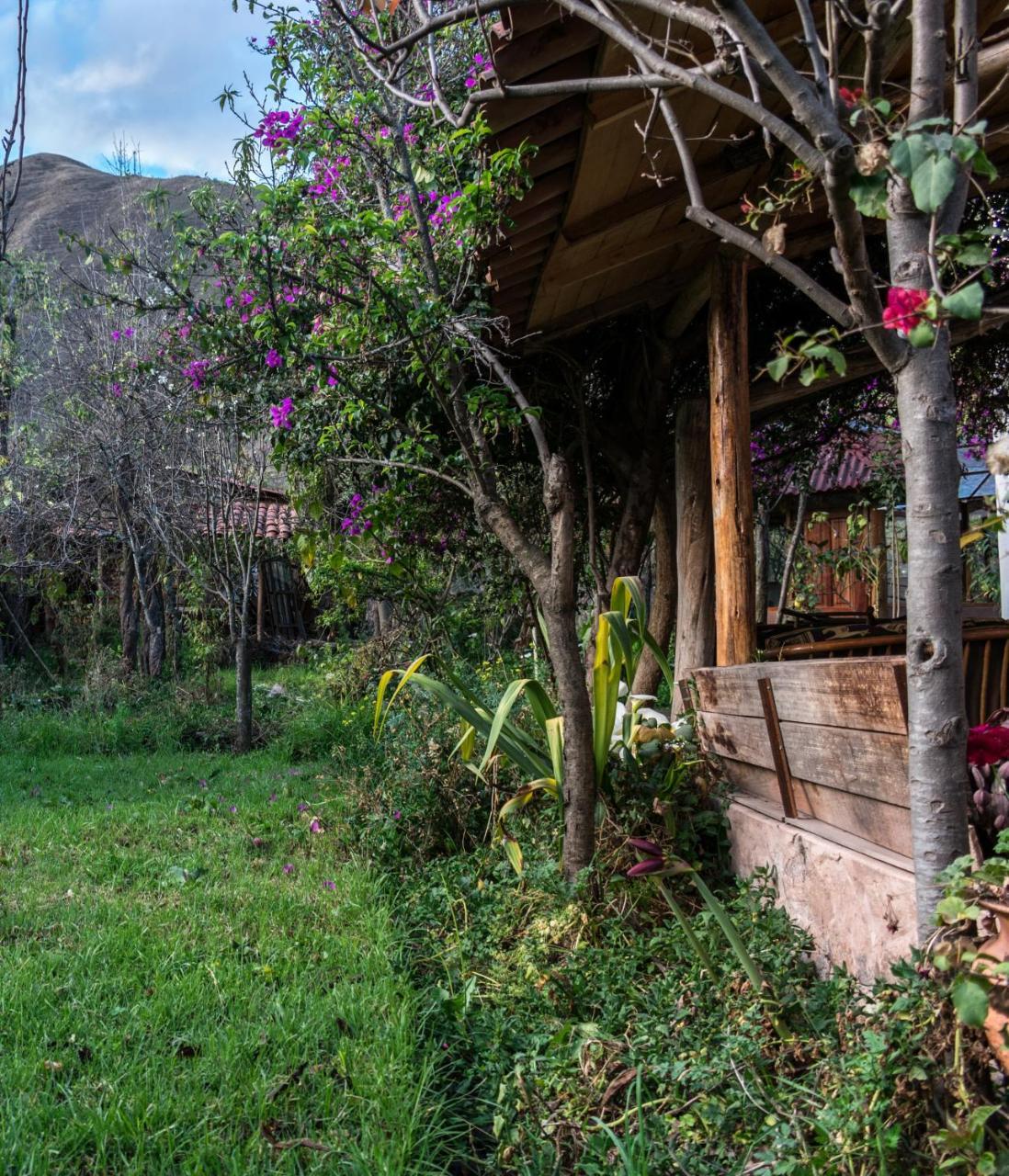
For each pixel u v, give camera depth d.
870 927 2.76
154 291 8.98
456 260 5.01
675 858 2.91
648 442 6.46
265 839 5.59
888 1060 1.86
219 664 14.77
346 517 6.47
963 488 9.53
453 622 8.65
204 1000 3.23
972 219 5.26
